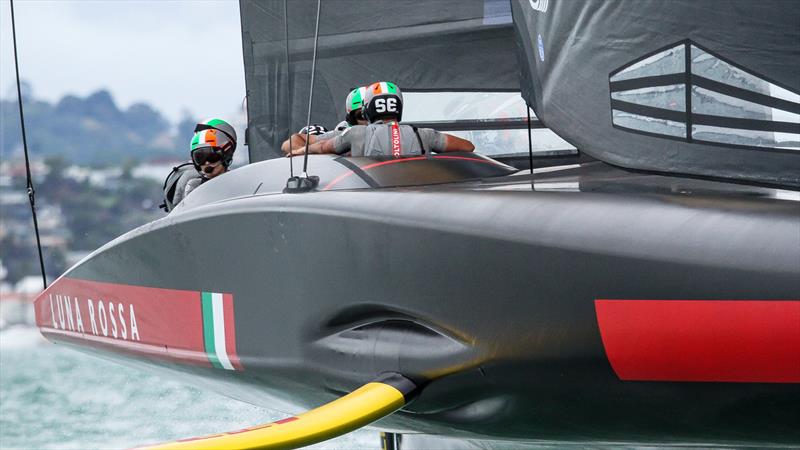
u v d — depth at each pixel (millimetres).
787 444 2545
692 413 2568
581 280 2576
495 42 4742
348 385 3088
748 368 2428
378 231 2912
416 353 2895
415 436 4262
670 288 2473
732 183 2717
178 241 3602
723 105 2605
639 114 2705
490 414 2906
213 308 3488
